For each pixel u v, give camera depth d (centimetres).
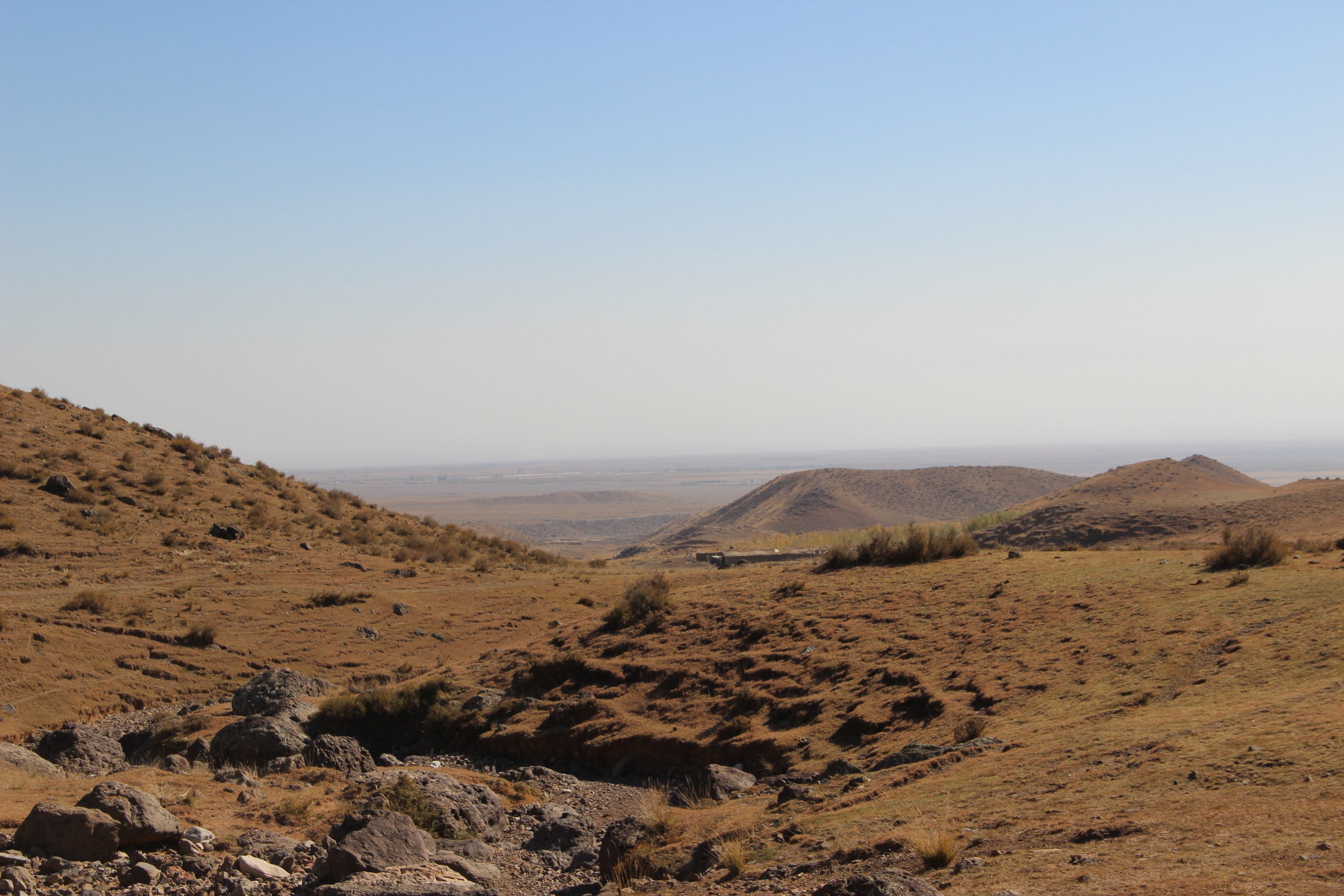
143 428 7306
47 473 5453
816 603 3225
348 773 2269
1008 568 3266
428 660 4072
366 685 3612
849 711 2283
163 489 5966
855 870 990
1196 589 2478
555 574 6153
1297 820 812
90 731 2239
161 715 3188
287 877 1240
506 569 6156
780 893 954
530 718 2844
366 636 4275
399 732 2978
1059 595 2730
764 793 1764
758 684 2641
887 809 1241
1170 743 1216
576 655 3219
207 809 1684
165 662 3634
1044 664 2148
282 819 1636
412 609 4719
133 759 2555
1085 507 10262
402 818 1330
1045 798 1110
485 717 2919
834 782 1603
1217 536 8100
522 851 1669
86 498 5303
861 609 3042
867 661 2573
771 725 2388
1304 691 1391
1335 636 1719
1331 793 870
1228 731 1212
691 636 3181
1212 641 1953
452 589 5188
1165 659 1922
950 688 2188
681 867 1246
